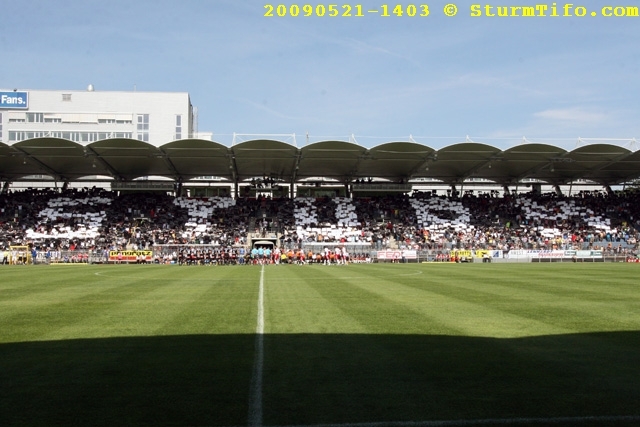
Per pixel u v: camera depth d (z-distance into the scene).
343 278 31.27
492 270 40.06
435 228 68.31
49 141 54.91
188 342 12.36
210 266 47.62
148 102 94.12
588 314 16.55
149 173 70.00
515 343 12.30
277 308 17.81
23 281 29.16
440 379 9.48
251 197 73.81
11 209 66.00
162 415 7.81
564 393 8.77
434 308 17.80
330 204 71.69
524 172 71.31
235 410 7.99
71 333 13.47
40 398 8.54
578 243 64.56
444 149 59.06
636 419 7.70
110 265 50.97
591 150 59.91
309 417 7.73
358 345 12.04
